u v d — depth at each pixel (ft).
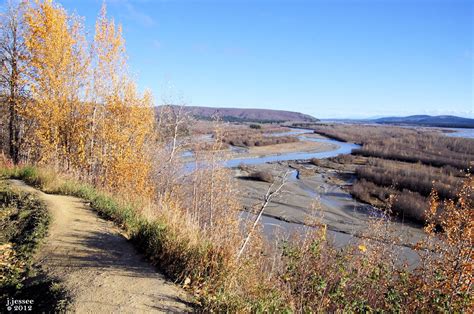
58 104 51.93
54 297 14.35
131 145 55.36
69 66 52.60
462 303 22.54
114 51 54.03
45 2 48.55
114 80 54.60
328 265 22.89
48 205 27.43
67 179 40.75
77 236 22.36
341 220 82.43
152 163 58.75
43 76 49.98
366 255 31.48
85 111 54.60
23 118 57.26
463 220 29.32
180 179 62.28
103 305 13.93
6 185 32.32
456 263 26.91
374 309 21.22
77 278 16.25
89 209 30.19
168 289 16.16
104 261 18.70
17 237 21.33
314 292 19.54
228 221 34.22
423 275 27.71
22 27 52.90
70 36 51.90
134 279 16.79
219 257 18.83
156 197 48.01
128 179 50.70
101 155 52.70
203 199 50.65
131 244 22.02
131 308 13.92
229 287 16.08
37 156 55.62
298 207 89.45
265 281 19.65
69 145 54.60
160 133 66.23
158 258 19.31
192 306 14.98
